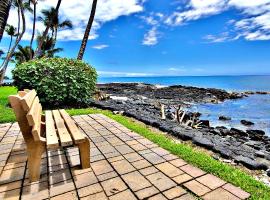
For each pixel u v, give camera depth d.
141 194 2.58
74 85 8.35
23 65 8.29
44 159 3.49
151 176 2.98
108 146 4.12
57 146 2.67
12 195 2.56
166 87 37.28
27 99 2.64
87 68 8.82
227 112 14.43
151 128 5.78
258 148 6.27
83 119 6.35
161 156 3.65
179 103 18.33
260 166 3.46
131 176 2.98
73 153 3.73
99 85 43.00
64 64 8.26
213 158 3.83
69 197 2.53
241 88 45.19
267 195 2.56
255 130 9.10
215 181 2.86
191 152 3.77
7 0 7.40
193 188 2.69
